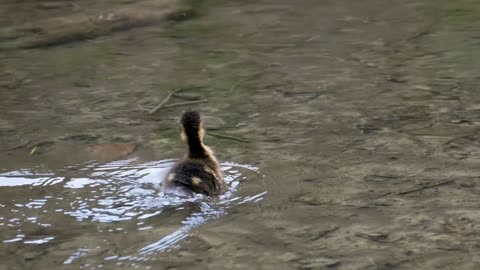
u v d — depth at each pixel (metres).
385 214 9.63
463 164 11.16
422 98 14.29
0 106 14.58
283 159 11.55
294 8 22.25
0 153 12.07
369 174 10.91
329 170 11.09
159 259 8.54
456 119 13.10
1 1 23.58
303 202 10.02
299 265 8.39
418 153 11.65
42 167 11.40
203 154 10.70
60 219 9.58
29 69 17.00
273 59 17.25
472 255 8.55
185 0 22.61
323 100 14.40
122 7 21.52
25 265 8.45
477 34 18.56
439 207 9.79
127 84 15.81
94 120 13.71
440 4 21.92
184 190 10.02
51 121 13.69
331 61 16.97
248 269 8.30
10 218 9.61
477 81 15.15
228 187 10.49
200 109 14.15
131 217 9.58
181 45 18.69
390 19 20.56
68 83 15.98
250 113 13.83
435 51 17.34
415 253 8.62
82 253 8.69
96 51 18.34
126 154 11.94
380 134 12.53
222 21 20.89
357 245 8.84
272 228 9.27
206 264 8.42
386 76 15.73
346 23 20.34
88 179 10.83
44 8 22.55
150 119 13.71
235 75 16.17
